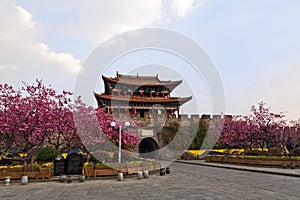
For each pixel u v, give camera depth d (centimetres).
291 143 3781
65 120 2030
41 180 1385
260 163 2294
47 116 1856
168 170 1875
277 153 3055
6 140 1912
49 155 2089
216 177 1592
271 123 3319
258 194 970
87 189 1116
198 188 1131
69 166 1548
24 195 976
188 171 2053
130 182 1352
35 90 1958
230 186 1192
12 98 1830
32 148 1912
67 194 991
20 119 1758
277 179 1454
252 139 3453
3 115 1758
